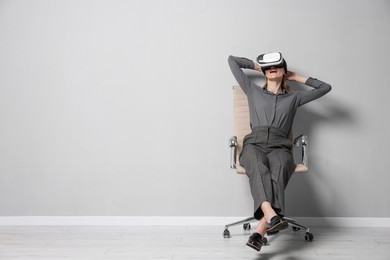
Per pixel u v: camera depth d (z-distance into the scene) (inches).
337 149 148.8
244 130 141.3
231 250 117.8
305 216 149.0
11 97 152.3
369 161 148.0
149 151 150.7
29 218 150.9
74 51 152.3
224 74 150.3
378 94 148.1
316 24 149.3
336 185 148.6
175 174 150.3
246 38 150.1
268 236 134.0
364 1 148.6
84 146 151.4
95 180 150.9
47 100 151.9
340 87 148.9
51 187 151.5
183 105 150.4
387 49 148.0
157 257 111.0
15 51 152.6
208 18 150.8
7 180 151.9
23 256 111.9
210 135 149.9
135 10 151.9
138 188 150.5
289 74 139.9
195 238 131.2
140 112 150.9
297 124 149.9
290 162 121.6
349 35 148.6
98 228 145.3
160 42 151.3
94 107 151.6
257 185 111.9
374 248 119.3
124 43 151.7
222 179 149.5
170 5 151.5
